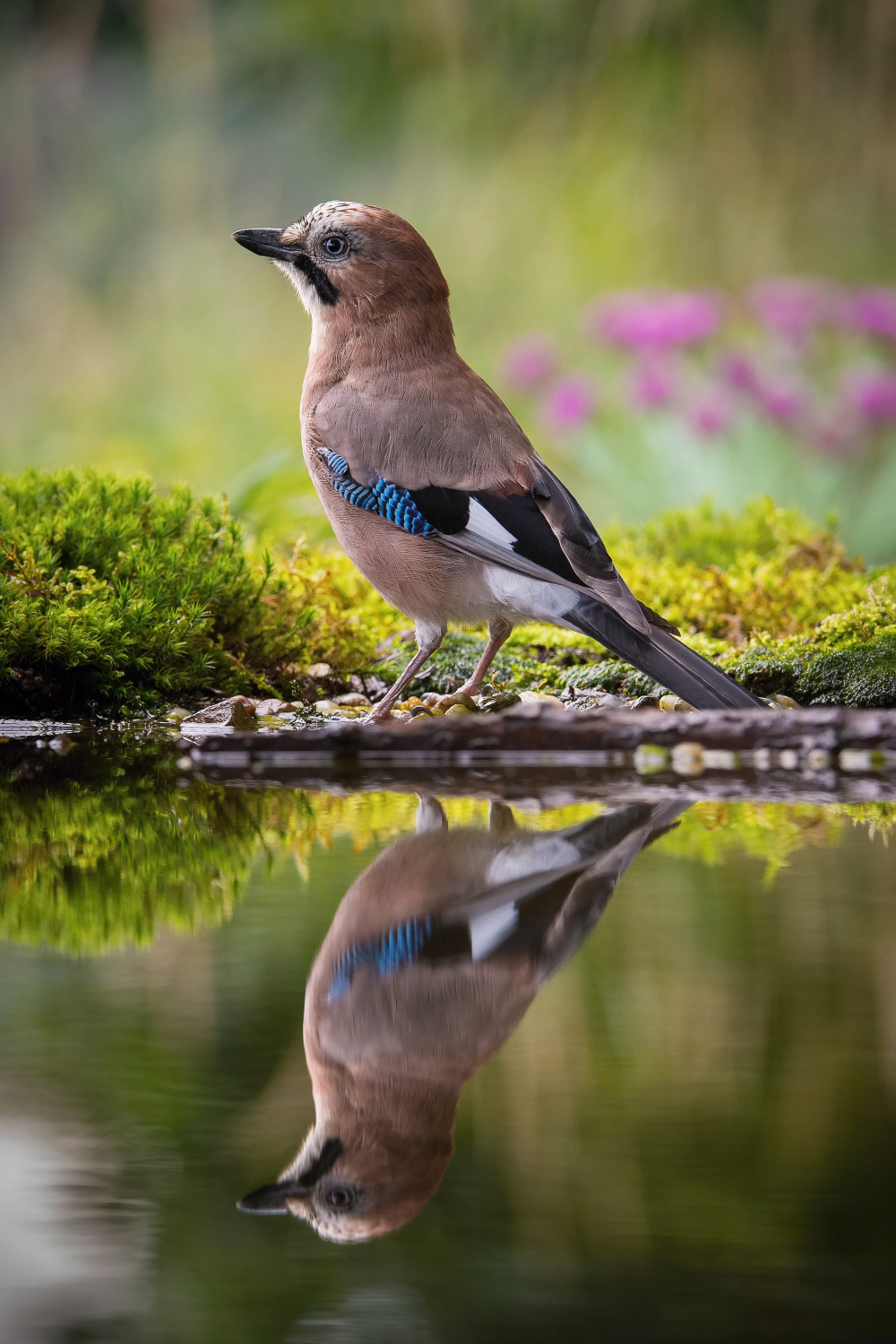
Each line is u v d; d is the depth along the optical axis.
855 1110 3.31
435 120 28.56
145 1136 3.34
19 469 23.69
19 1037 3.88
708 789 7.48
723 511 15.69
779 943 4.60
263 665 11.05
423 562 9.59
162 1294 2.80
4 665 9.92
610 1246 2.84
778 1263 2.77
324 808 7.07
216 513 11.89
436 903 5.23
